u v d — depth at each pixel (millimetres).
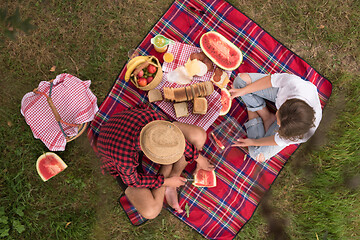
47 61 3406
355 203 3453
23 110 2635
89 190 3365
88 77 3424
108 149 2336
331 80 3561
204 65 3105
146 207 2805
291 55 3480
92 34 3447
